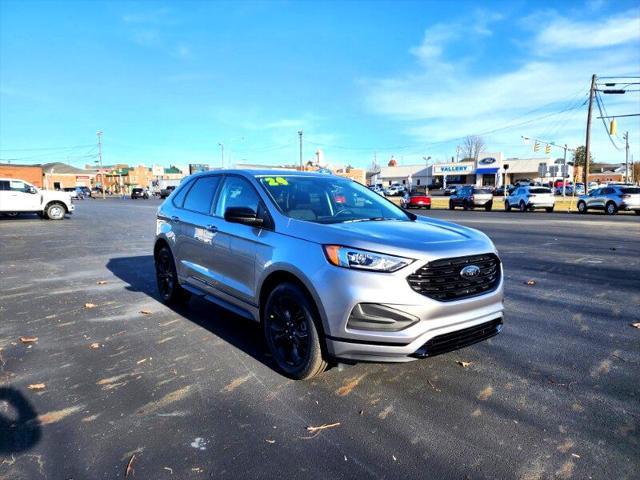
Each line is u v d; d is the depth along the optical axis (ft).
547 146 141.28
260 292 13.07
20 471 8.41
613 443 9.28
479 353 13.97
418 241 11.12
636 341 14.97
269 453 8.96
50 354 14.02
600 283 23.38
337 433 9.65
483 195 110.32
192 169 194.49
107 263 30.78
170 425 9.97
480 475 8.29
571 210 102.01
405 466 8.55
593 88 117.80
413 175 307.37
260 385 11.88
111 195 285.64
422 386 11.78
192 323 17.11
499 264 12.30
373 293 10.36
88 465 8.59
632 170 312.09
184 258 17.53
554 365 13.09
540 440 9.37
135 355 13.93
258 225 13.20
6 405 10.85
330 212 14.02
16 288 23.08
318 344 11.37
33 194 69.77
